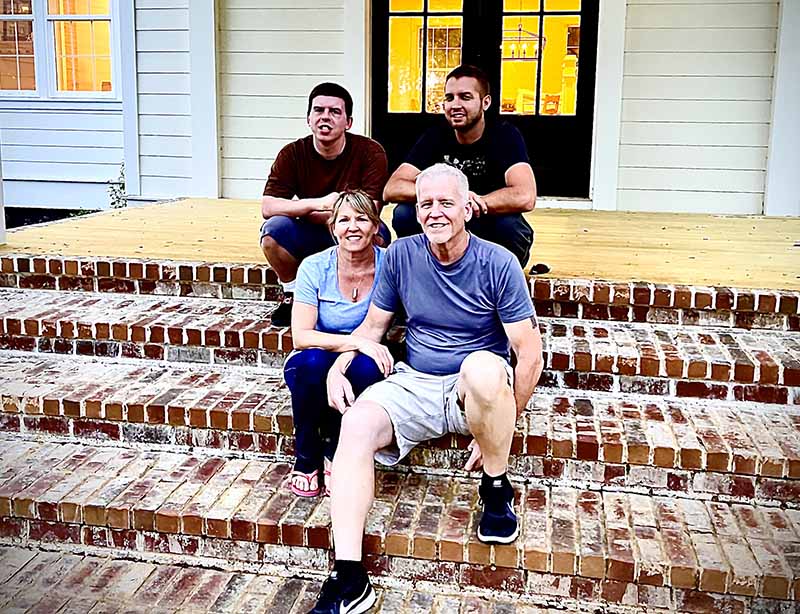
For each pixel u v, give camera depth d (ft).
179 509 7.75
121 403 8.89
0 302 11.17
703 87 18.80
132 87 21.30
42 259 11.59
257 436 8.71
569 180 20.08
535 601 7.22
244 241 13.26
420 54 20.12
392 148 20.70
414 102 20.39
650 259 11.98
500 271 7.34
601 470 8.07
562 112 19.75
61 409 9.04
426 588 7.39
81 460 8.73
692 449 7.85
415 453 8.36
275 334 9.77
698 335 9.89
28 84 25.38
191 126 21.13
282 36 20.49
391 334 9.72
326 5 20.12
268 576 7.65
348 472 6.91
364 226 7.85
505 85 19.88
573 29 19.34
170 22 20.76
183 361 10.11
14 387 9.35
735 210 19.21
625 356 9.03
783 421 8.57
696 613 6.90
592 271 10.96
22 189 25.17
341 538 6.88
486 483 7.21
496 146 9.76
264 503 7.88
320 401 7.82
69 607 7.13
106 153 24.52
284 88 20.76
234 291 11.28
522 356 7.41
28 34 25.04
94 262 11.48
